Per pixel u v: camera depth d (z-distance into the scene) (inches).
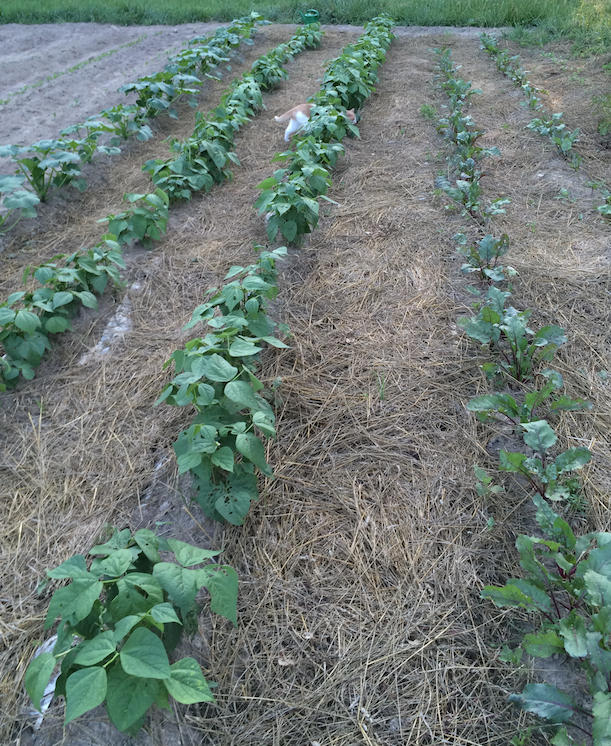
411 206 184.2
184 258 166.2
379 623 78.9
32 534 94.1
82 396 121.6
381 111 270.2
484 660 73.7
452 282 149.1
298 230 163.3
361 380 120.3
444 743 66.5
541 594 72.4
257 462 83.3
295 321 137.5
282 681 73.1
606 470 97.0
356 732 67.9
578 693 68.7
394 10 471.2
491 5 441.7
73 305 140.9
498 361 121.7
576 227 167.6
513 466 89.1
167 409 115.8
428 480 99.0
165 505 97.5
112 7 504.4
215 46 353.1
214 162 201.9
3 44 413.4
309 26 405.4
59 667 75.5
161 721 69.0
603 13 369.4
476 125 245.8
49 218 190.1
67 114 284.2
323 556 88.0
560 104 262.5
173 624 70.2
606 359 120.6
